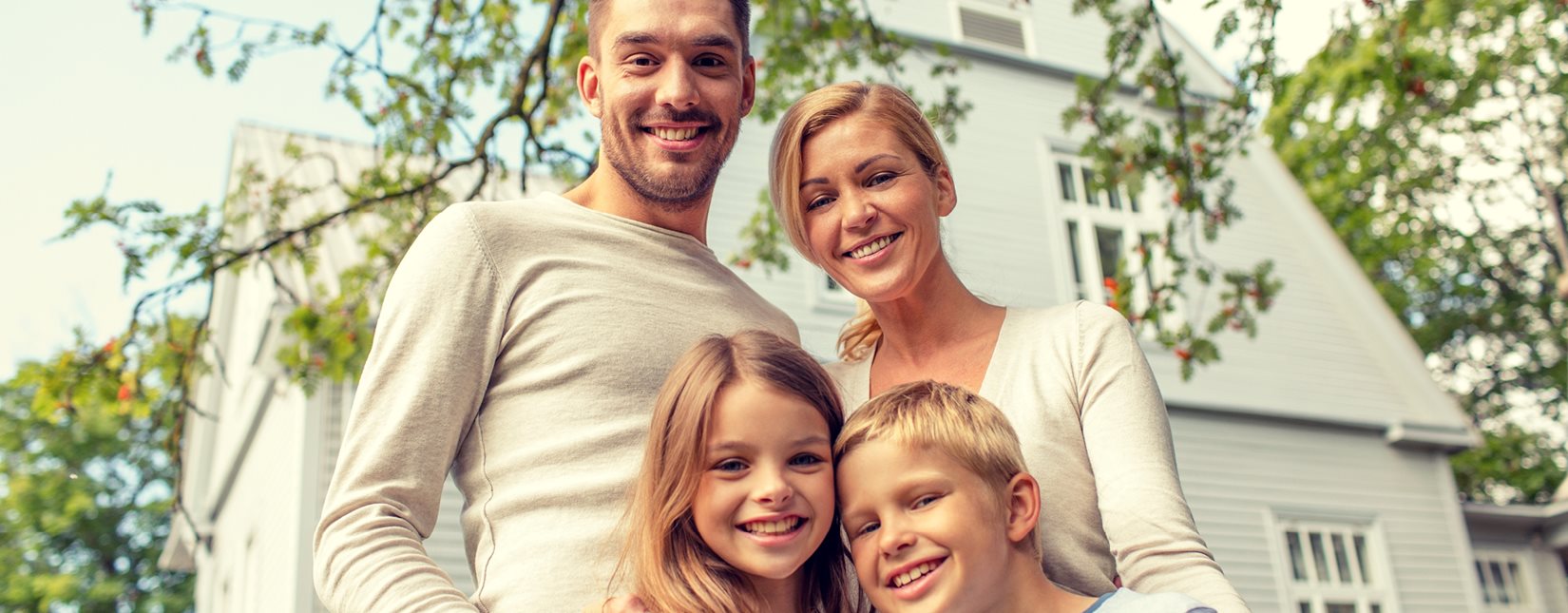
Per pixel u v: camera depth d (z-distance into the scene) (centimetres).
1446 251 2347
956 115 658
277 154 1196
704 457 175
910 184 206
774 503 171
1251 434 1145
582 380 190
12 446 2555
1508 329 2430
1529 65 1791
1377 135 1880
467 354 187
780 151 212
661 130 208
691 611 169
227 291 1574
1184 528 179
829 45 1024
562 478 184
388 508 176
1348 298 1266
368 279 624
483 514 188
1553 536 1400
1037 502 175
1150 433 190
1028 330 208
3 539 2555
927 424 174
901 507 172
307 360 620
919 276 207
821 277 981
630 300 198
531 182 1044
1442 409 1236
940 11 1187
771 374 178
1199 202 647
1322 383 1202
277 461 1069
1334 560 1135
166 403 626
